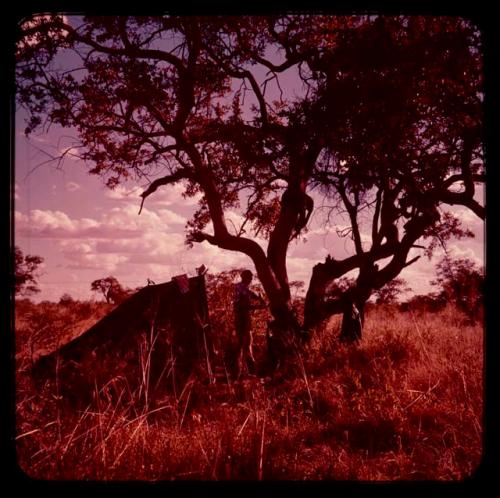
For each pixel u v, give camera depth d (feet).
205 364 25.30
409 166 32.73
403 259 41.39
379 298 67.97
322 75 33.86
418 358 27.07
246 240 38.47
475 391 19.52
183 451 14.15
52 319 17.26
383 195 41.11
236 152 40.93
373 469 14.24
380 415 18.22
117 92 38.06
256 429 14.79
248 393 21.34
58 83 35.60
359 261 41.65
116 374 19.36
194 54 36.88
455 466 13.74
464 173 31.91
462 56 24.73
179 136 39.17
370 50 26.99
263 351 36.94
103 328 25.81
